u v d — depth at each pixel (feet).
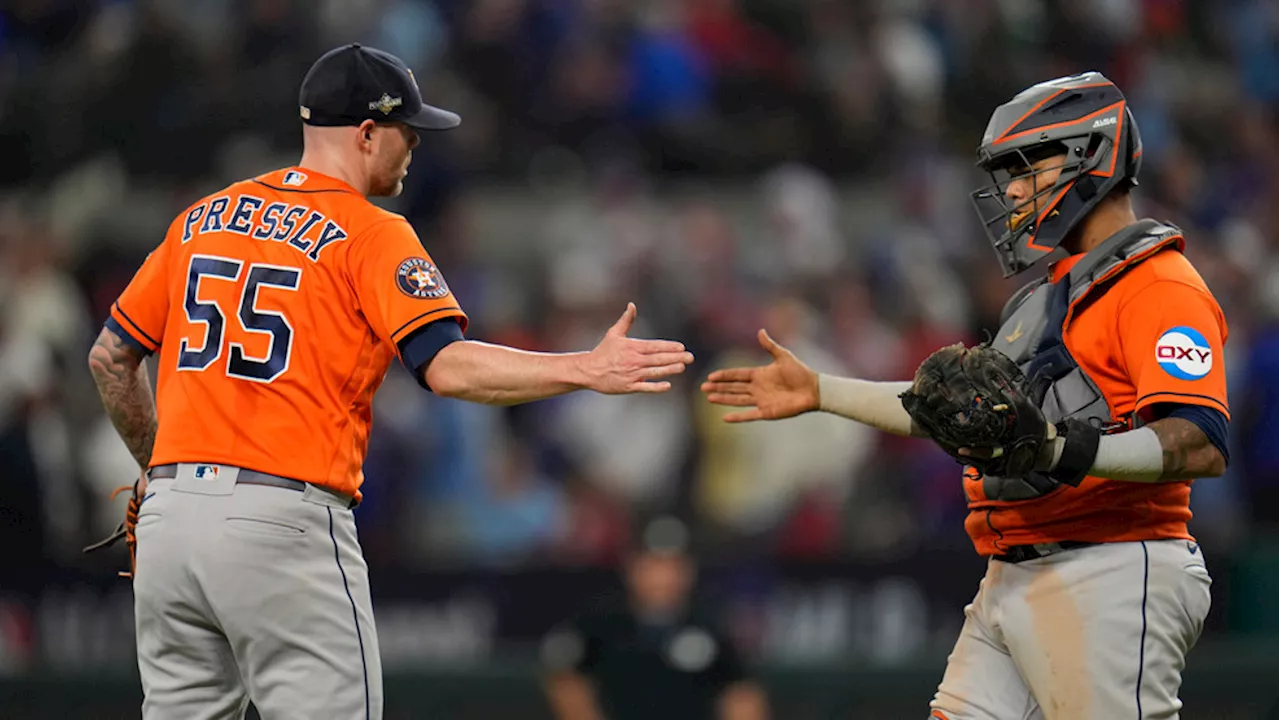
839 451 120.16
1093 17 172.04
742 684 92.07
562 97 159.53
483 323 134.92
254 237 51.37
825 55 162.30
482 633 111.55
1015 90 165.17
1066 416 50.26
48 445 120.78
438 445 123.85
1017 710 52.90
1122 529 50.34
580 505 122.11
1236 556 112.98
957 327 137.69
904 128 160.25
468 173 153.79
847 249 147.02
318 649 49.42
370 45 158.92
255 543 48.78
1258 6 190.80
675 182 157.69
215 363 50.16
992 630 53.36
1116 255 50.14
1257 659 105.19
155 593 50.01
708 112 162.09
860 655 109.91
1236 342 130.72
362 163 53.88
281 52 157.07
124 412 54.44
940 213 149.79
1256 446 123.34
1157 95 172.65
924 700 103.81
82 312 137.18
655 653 91.56
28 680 103.71
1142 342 48.49
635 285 137.18
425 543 121.08
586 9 163.12
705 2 165.17
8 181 156.35
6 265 134.92
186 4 164.66
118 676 104.01
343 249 50.75
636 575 93.04
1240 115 178.70
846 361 129.90
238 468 49.32
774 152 158.10
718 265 139.33
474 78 160.66
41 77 162.91
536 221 152.35
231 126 153.69
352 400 51.03
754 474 119.85
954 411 46.93
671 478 122.52
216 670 51.08
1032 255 52.26
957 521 119.34
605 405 124.36
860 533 118.11
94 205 149.59
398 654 111.55
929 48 168.14
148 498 50.60
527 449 126.21
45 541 116.67
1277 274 142.92
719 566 111.75
